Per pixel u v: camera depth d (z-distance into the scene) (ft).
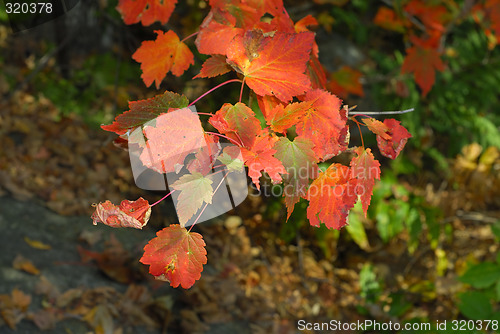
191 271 1.98
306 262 12.10
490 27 8.90
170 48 2.61
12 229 9.89
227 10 2.46
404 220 12.39
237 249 11.67
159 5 2.89
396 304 11.19
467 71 14.48
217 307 9.94
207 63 2.39
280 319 10.46
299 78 2.18
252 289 10.95
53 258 9.46
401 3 9.21
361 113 2.39
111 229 10.40
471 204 14.43
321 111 2.16
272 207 11.60
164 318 9.05
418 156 14.16
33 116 13.23
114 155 12.64
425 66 7.00
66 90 13.73
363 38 14.03
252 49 2.18
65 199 11.26
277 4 2.53
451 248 13.24
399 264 12.64
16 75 14.32
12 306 8.07
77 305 8.64
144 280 9.59
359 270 12.37
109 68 10.85
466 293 7.52
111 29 12.87
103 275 9.47
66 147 12.52
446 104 14.66
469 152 14.57
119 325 8.63
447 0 9.12
